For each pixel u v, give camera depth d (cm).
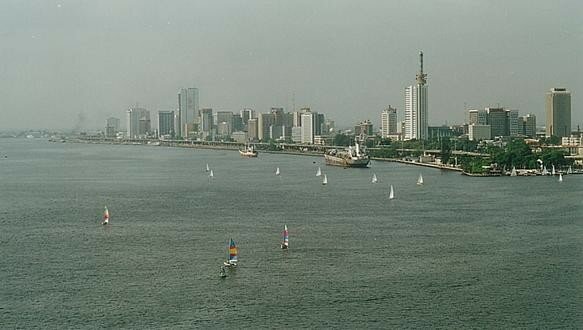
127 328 16200
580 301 17925
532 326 16375
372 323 16512
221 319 16750
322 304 17738
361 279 19762
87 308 17488
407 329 16162
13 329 16162
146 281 19688
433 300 18038
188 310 17325
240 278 19938
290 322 16562
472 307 17550
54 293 18638
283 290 18812
